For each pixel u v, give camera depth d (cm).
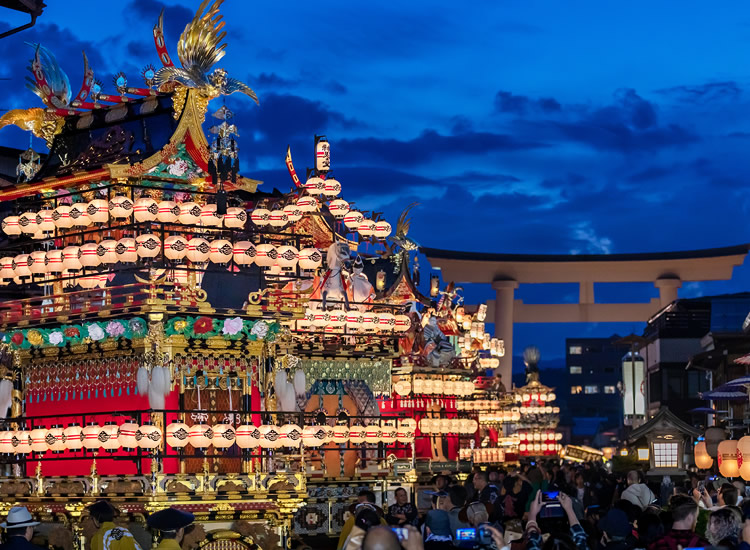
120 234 2319
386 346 2978
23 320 2298
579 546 1336
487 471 3662
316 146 2888
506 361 8162
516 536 1972
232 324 2181
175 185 2352
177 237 2150
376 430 2712
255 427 2184
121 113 2423
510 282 8150
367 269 3684
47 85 2498
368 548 886
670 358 7875
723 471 3127
